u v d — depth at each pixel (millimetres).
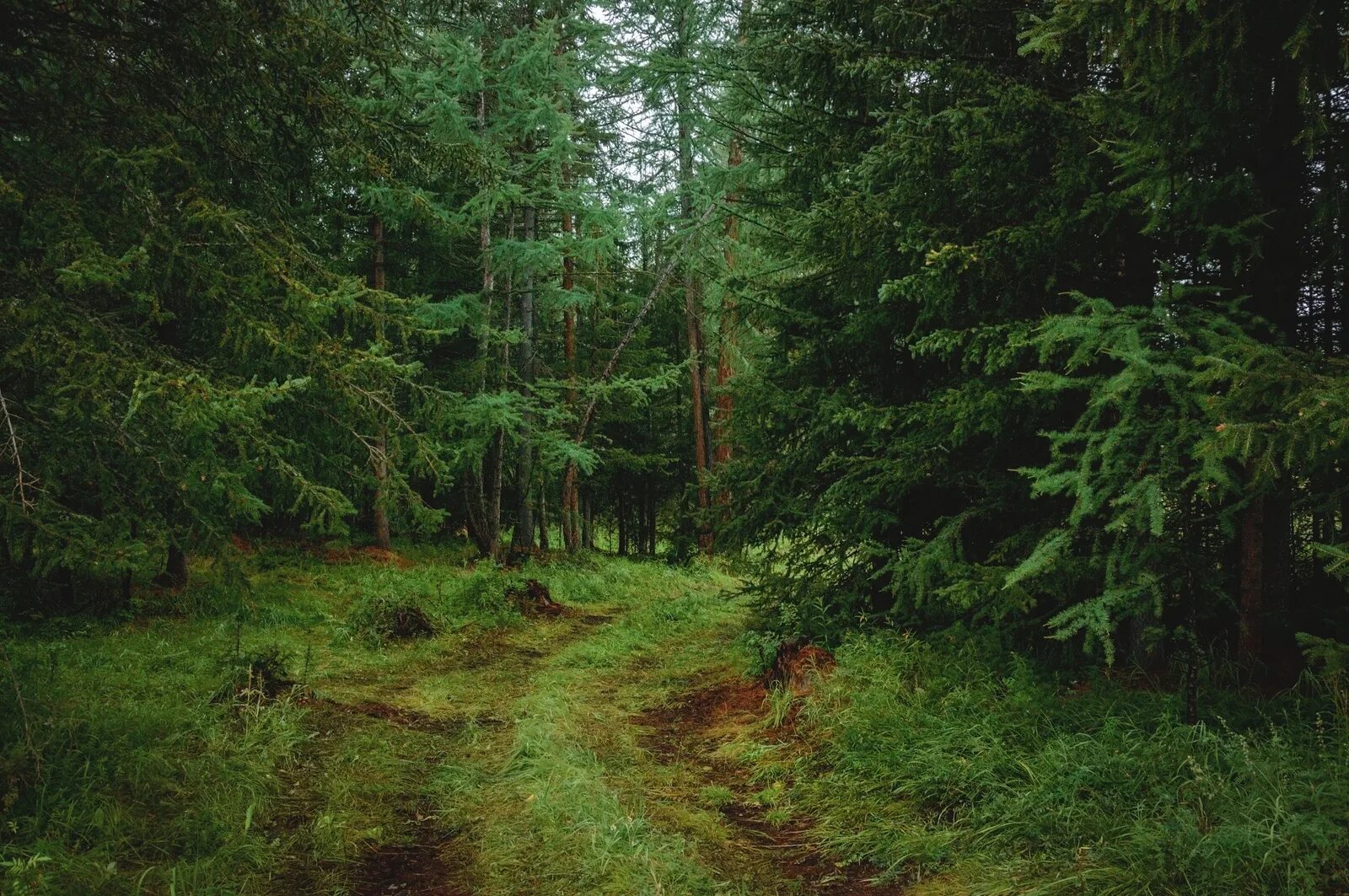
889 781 4727
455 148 6887
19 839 3656
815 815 4668
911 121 6016
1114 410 4992
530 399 15773
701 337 22281
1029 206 5383
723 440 9438
